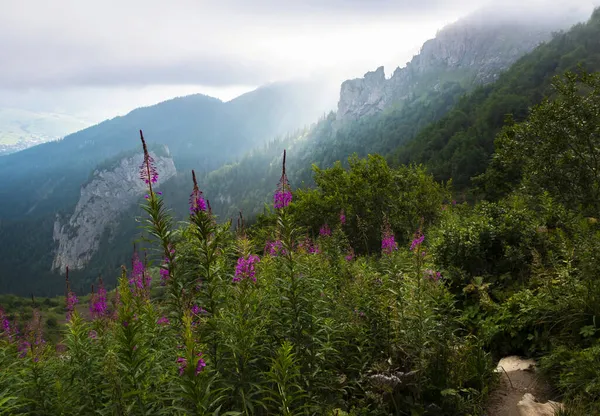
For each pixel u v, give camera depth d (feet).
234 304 14.25
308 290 15.90
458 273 25.00
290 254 16.58
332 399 15.28
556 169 43.24
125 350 11.80
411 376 16.34
